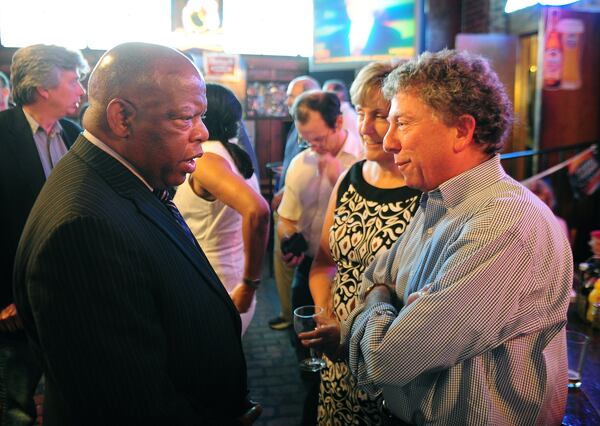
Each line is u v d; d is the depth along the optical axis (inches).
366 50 176.1
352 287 56.3
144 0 183.0
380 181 57.2
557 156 155.7
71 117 183.6
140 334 33.6
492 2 197.3
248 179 67.4
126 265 33.2
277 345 125.2
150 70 35.7
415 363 35.2
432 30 215.6
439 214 40.5
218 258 66.6
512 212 34.8
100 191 34.9
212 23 189.6
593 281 64.2
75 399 32.5
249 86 209.3
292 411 96.7
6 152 79.7
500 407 36.0
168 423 34.9
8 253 79.5
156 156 37.8
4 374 79.4
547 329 35.9
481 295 33.7
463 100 35.9
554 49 148.6
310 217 96.0
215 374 41.3
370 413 52.8
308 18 198.8
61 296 31.4
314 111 89.4
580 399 48.1
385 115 53.1
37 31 177.2
